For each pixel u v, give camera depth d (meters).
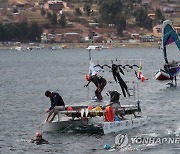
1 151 83.81
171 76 187.50
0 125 106.19
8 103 145.12
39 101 149.00
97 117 100.38
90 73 108.06
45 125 96.06
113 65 110.31
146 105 132.00
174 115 113.25
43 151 82.81
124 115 101.69
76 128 97.62
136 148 81.25
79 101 146.75
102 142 87.12
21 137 93.62
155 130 94.62
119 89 174.38
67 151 82.31
